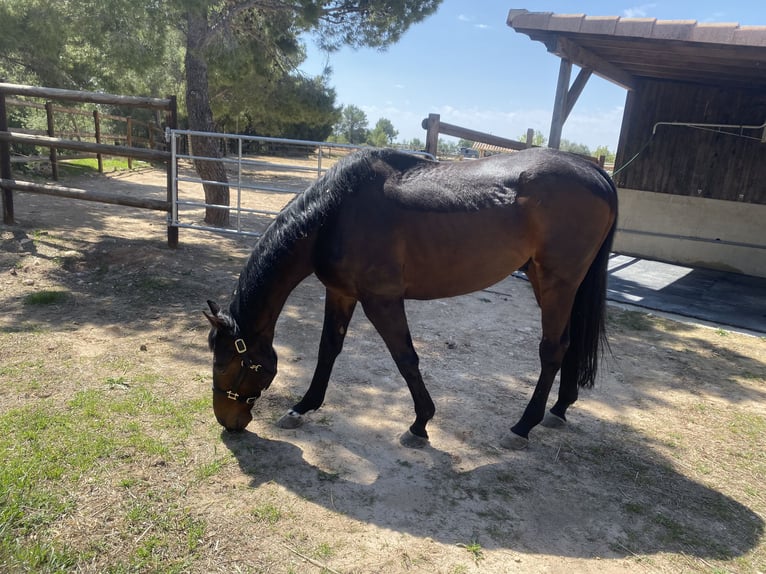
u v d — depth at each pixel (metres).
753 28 4.65
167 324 4.39
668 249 9.64
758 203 8.75
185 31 7.92
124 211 9.20
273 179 19.03
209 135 6.36
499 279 2.96
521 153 2.95
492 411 3.43
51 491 2.30
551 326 2.95
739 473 2.88
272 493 2.45
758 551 2.29
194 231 7.96
